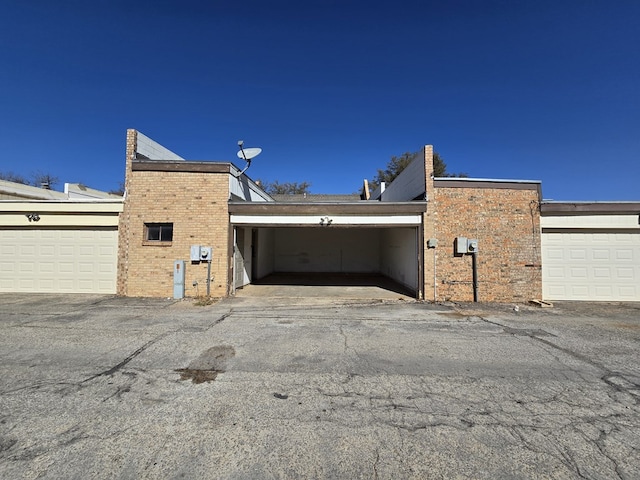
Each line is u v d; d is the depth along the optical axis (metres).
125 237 10.28
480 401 3.49
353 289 12.35
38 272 10.59
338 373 4.22
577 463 2.49
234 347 5.25
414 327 6.68
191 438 2.77
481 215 10.04
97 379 3.96
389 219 10.21
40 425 2.94
